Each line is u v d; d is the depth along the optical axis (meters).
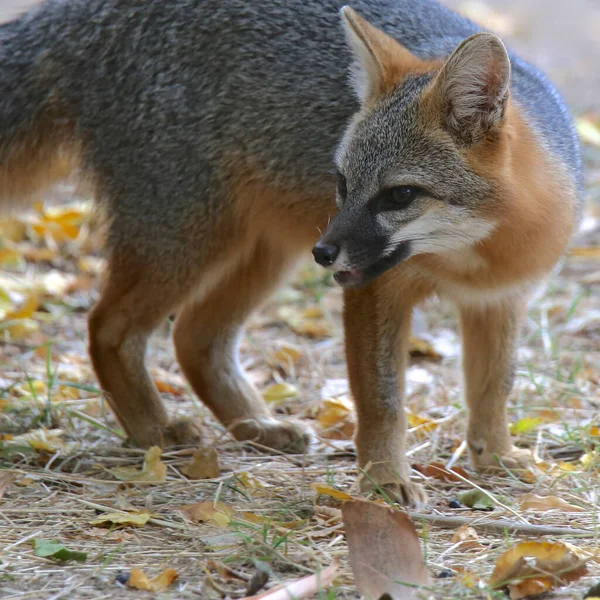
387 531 6.59
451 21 9.66
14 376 11.14
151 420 9.56
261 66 9.27
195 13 9.39
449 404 10.58
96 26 9.62
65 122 9.83
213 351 10.14
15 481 8.39
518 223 8.11
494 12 25.64
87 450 9.27
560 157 8.76
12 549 7.14
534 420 9.69
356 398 8.64
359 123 8.29
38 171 10.20
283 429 9.77
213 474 8.73
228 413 10.04
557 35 24.72
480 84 7.76
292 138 9.24
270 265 10.17
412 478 8.84
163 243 9.36
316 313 13.44
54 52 9.77
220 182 9.39
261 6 9.37
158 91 9.33
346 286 8.00
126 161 9.43
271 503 8.12
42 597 6.43
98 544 7.28
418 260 8.38
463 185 7.87
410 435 9.82
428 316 13.49
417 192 7.91
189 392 11.04
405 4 9.53
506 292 8.61
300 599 6.36
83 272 14.28
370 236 7.93
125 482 8.45
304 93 9.18
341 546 7.27
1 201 10.38
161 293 9.45
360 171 8.06
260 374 11.79
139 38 9.45
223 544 7.22
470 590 6.45
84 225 15.02
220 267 9.65
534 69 9.73
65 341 12.42
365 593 6.38
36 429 9.69
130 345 9.51
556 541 7.14
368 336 8.54
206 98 9.30
